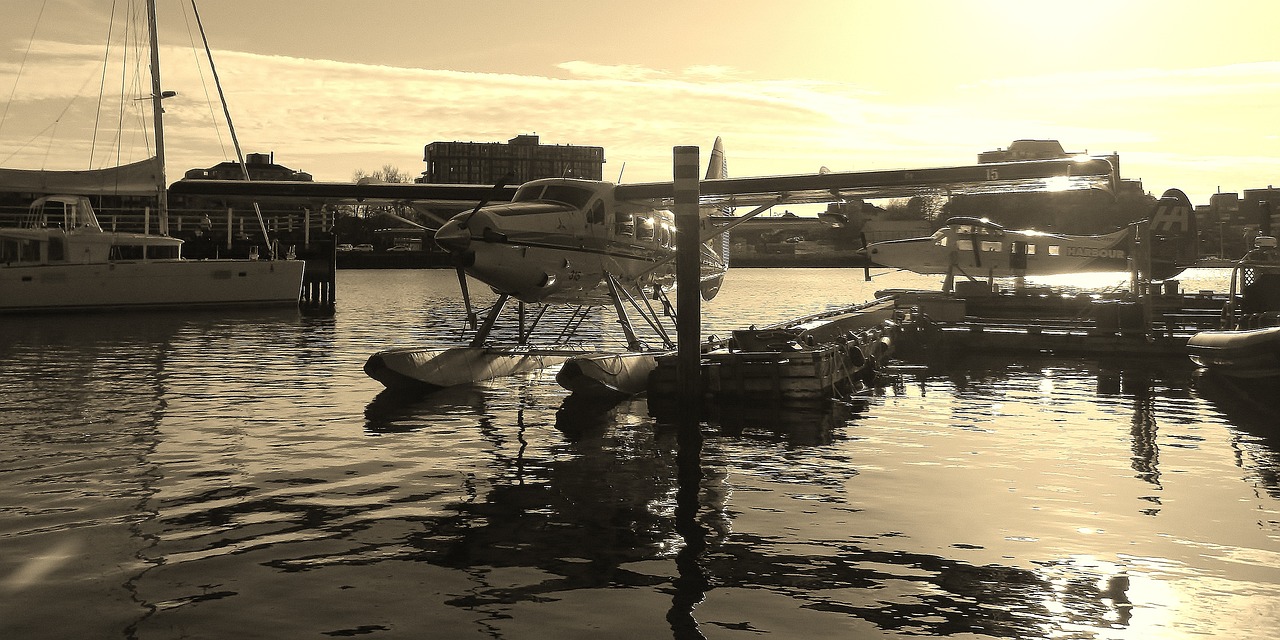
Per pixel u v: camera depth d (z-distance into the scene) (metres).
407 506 7.10
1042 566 5.77
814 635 4.75
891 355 17.84
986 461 8.73
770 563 5.82
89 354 18.11
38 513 6.83
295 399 12.31
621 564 5.81
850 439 9.83
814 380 12.25
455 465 8.52
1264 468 8.41
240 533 6.39
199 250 37.56
